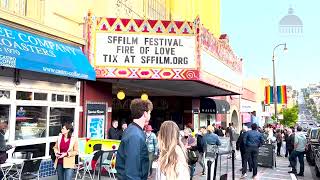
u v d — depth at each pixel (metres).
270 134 23.61
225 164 9.29
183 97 27.00
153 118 27.06
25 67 9.37
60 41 12.16
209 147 12.18
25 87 10.66
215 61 17.19
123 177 4.09
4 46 8.98
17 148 10.44
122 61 13.77
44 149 11.48
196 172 14.10
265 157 17.56
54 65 10.59
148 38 13.95
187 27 14.09
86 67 12.66
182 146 4.39
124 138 4.14
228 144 14.27
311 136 20.95
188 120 26.78
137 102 4.33
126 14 16.84
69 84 12.73
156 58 13.96
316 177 15.24
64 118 12.53
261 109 61.97
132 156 3.99
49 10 11.77
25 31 10.55
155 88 19.75
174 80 14.52
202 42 14.63
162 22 14.04
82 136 13.52
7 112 10.16
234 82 22.50
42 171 11.21
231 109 40.28
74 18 12.97
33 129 11.08
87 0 13.80
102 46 13.71
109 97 15.52
